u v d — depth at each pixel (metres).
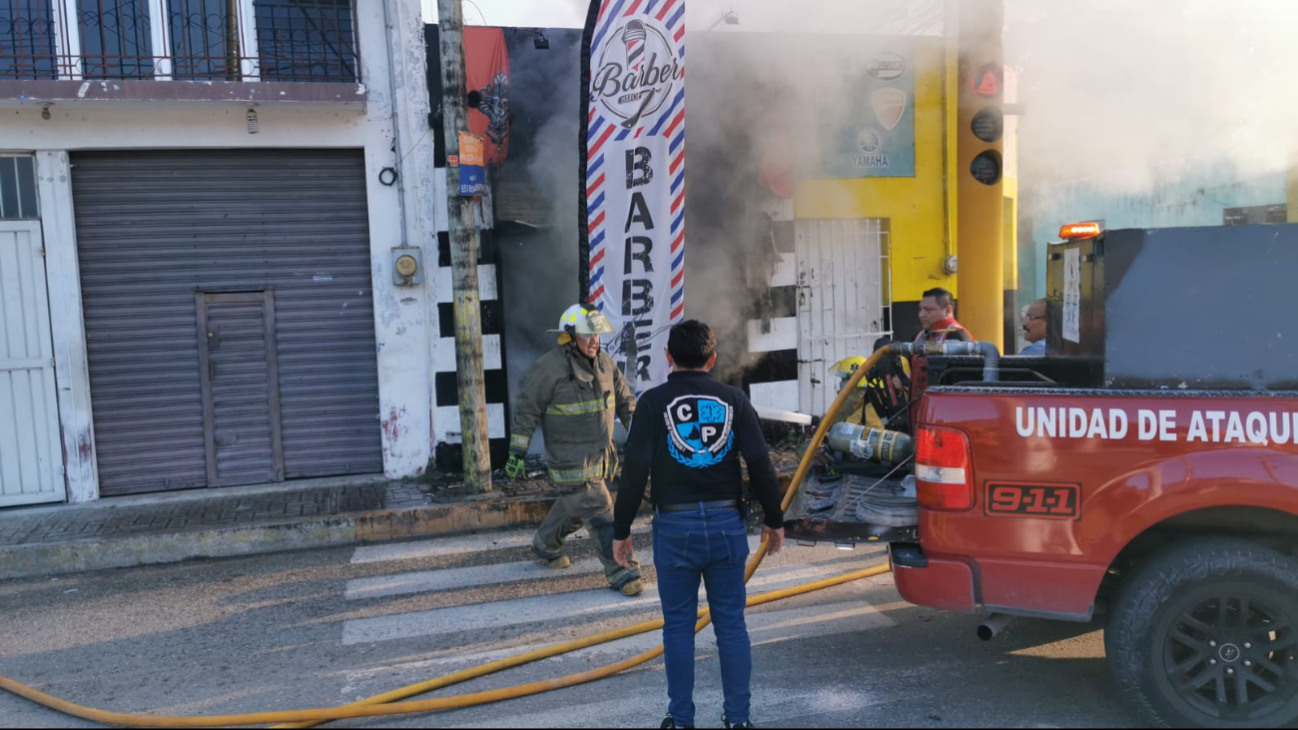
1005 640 4.35
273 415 7.53
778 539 3.51
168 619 5.02
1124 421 3.37
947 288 8.86
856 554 5.80
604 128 6.64
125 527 6.36
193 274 7.30
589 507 5.13
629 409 5.45
